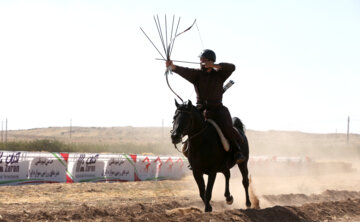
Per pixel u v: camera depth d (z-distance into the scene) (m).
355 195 19.02
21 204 14.31
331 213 13.02
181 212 11.59
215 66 11.28
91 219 10.26
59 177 22.55
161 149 64.62
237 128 13.30
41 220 9.82
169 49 11.12
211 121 11.37
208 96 11.46
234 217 10.70
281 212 11.97
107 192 19.31
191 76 11.45
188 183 25.45
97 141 121.38
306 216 12.27
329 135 159.25
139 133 159.25
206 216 10.41
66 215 10.32
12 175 20.55
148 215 10.20
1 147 49.69
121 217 10.11
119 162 25.50
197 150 11.16
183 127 10.55
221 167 11.56
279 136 153.62
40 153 21.75
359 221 12.34
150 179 27.36
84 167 23.67
